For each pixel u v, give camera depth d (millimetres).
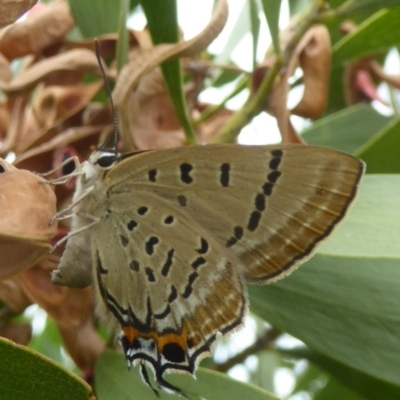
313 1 86
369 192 73
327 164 69
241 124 85
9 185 57
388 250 68
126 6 81
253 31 86
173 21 81
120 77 78
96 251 76
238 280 76
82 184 76
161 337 77
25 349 61
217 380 72
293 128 81
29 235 56
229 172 72
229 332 76
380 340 73
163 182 74
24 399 62
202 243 76
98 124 83
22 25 84
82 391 62
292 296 76
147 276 78
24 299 82
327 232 70
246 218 73
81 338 81
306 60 85
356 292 74
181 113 82
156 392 72
